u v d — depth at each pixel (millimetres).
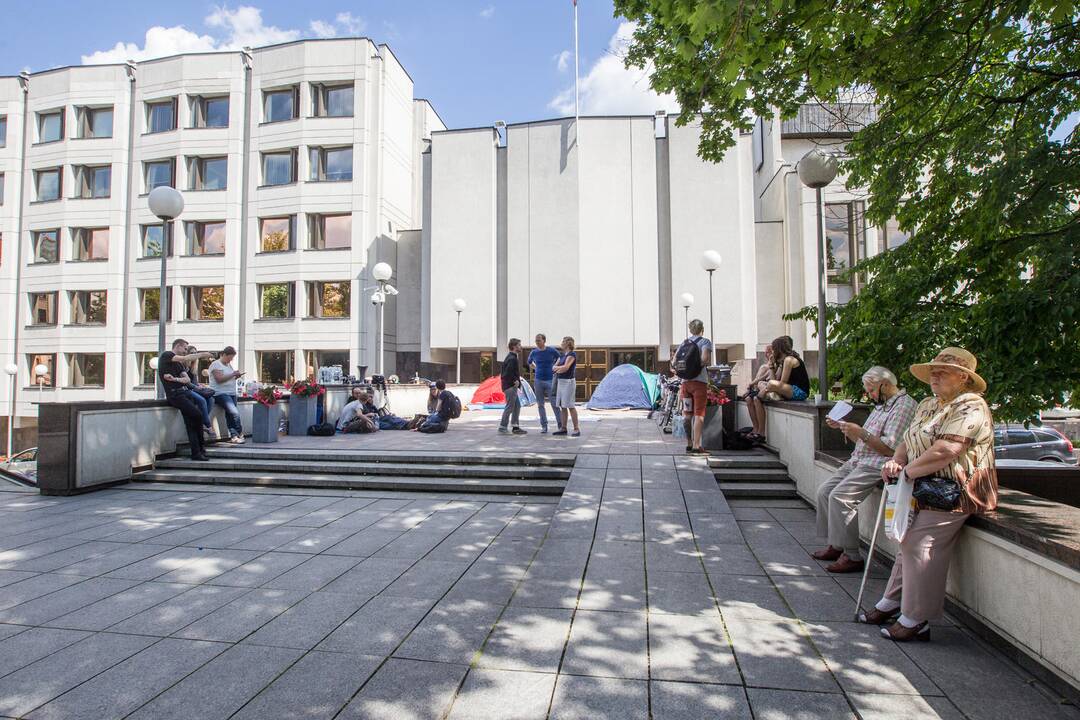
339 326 27172
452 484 7555
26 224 30453
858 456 4750
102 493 7750
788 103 7191
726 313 24672
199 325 28141
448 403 12188
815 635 3533
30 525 6176
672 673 3094
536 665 3188
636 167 25469
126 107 29500
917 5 5410
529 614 3844
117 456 8188
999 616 3312
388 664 3211
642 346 25766
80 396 29500
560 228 25438
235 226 28141
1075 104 5816
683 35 3877
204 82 28453
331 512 6641
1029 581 3062
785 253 25125
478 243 25844
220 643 3477
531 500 7145
